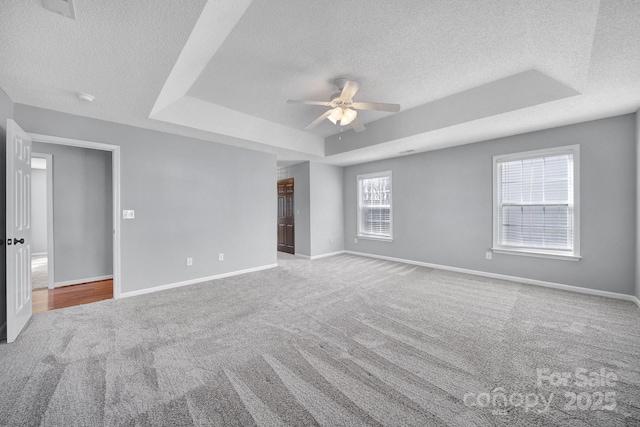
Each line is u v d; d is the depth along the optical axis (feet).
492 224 14.32
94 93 8.60
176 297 11.52
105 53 6.40
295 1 6.16
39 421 4.85
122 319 9.25
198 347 7.40
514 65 9.17
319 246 20.80
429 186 16.84
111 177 14.99
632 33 5.84
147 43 6.03
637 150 10.21
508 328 8.48
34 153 12.87
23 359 6.80
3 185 8.30
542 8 5.96
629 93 8.74
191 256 13.61
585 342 7.58
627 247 10.73
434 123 12.37
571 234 12.08
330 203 21.59
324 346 7.45
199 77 9.89
